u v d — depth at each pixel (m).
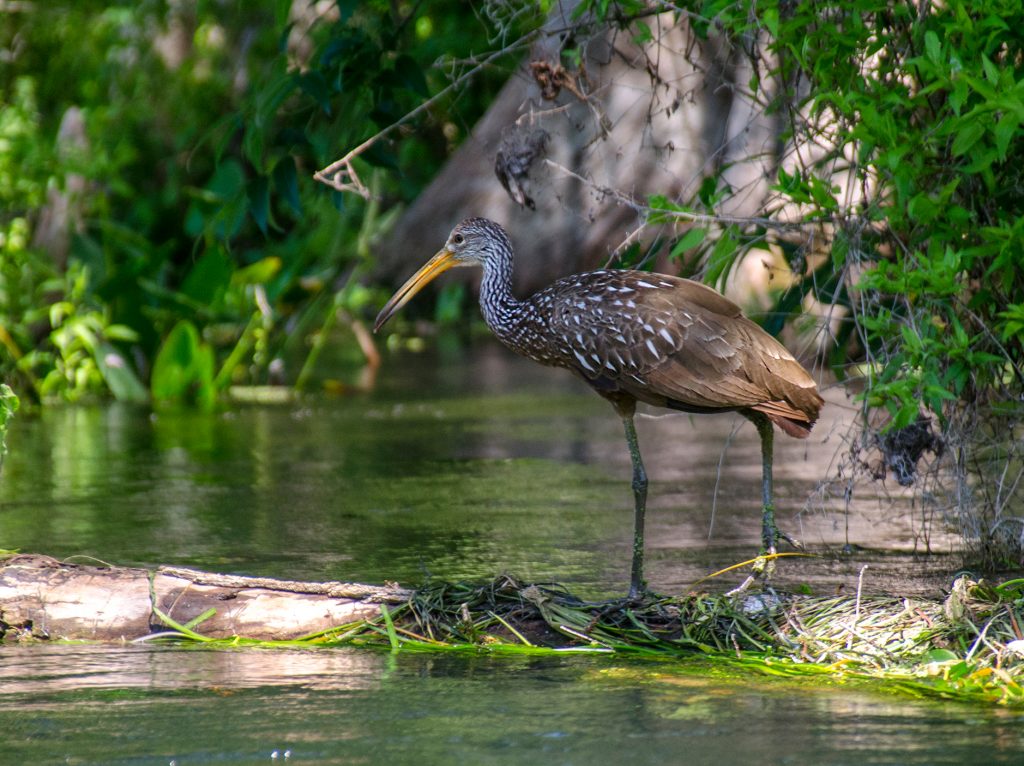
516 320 11.45
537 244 30.84
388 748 7.55
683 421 20.58
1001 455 12.41
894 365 10.36
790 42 10.55
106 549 12.28
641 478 10.42
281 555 12.09
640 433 19.45
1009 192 10.72
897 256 10.29
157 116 34.53
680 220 11.72
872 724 7.86
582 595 10.67
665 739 7.63
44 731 7.88
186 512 13.98
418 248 32.94
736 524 13.30
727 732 7.74
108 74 34.25
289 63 14.68
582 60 12.32
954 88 9.47
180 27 38.72
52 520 13.56
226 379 23.61
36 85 33.09
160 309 23.78
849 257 10.87
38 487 15.40
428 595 9.98
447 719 8.01
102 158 25.66
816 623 9.52
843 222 10.88
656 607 9.84
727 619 9.62
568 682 8.72
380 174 26.91
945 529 12.90
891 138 9.85
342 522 13.50
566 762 7.31
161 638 9.81
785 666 9.02
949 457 12.44
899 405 10.23
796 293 12.28
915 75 10.80
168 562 11.77
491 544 12.52
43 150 24.62
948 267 9.67
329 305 28.77
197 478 15.98
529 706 8.24
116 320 23.61
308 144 14.11
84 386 23.48
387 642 9.66
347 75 13.93
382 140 13.77
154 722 8.01
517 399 23.00
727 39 12.10
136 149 32.91
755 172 21.66
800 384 10.38
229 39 36.81
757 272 25.92
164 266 25.75
